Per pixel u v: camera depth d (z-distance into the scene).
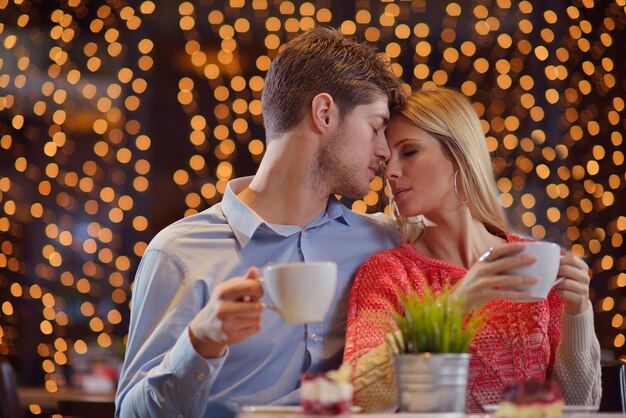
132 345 1.88
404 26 5.26
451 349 1.33
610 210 5.10
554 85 5.30
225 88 5.54
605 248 5.09
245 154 5.71
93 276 5.49
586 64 4.71
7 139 5.30
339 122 1.91
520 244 1.49
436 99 1.95
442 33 5.45
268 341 1.85
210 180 5.70
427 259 1.94
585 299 1.72
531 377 1.82
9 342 5.23
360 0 5.48
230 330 1.45
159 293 1.88
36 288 5.18
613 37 5.02
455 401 1.30
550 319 1.91
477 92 5.45
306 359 1.88
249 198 1.98
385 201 2.29
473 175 1.95
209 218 1.97
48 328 5.11
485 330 1.83
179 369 1.64
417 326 1.33
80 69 5.53
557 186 5.10
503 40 5.03
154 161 5.67
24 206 5.45
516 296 1.48
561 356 1.79
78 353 5.00
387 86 1.96
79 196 5.55
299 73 1.92
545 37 4.79
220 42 5.67
